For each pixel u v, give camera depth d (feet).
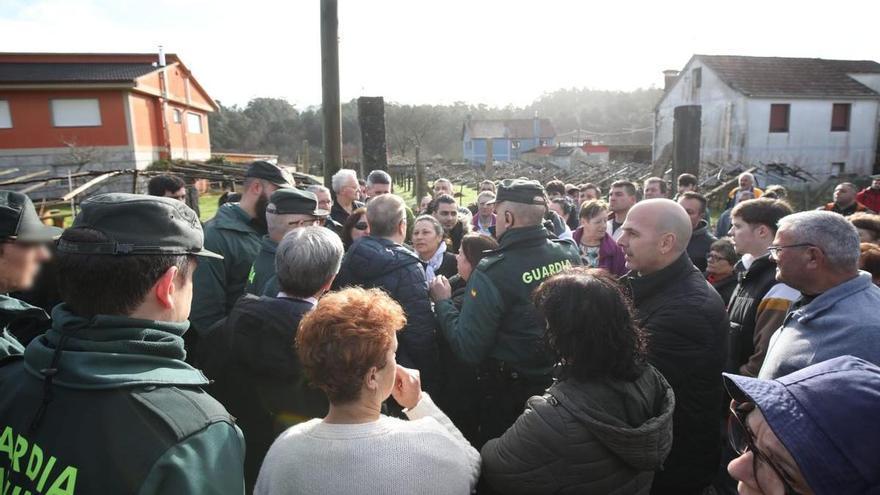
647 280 7.58
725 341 7.25
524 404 8.04
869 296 6.33
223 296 10.00
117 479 3.23
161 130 86.07
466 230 18.29
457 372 9.19
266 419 6.36
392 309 4.47
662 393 5.32
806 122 90.33
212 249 9.99
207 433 3.54
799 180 79.87
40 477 3.35
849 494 2.74
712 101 94.38
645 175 74.43
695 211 15.57
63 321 3.69
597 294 5.07
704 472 7.23
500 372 8.14
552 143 218.79
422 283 8.68
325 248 6.53
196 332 9.71
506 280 7.88
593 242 15.90
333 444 4.00
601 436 4.66
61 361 3.55
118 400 3.42
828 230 6.50
